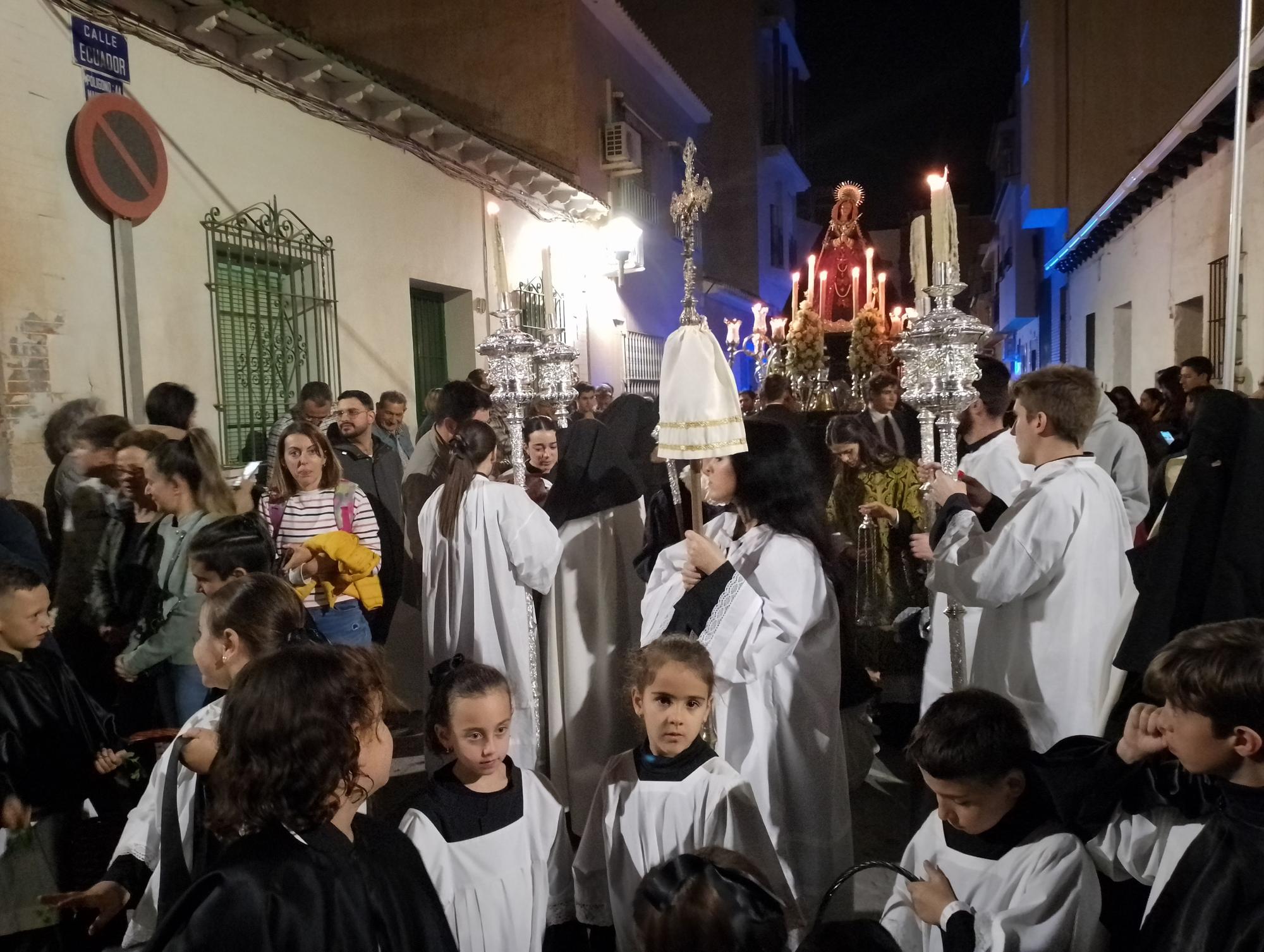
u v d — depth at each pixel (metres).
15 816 2.65
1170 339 9.93
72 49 5.02
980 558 2.90
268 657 1.63
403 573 5.30
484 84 12.02
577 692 3.94
